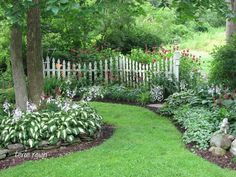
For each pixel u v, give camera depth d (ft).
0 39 39.86
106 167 18.47
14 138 21.29
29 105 23.81
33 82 26.84
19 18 18.48
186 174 17.58
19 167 18.93
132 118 29.84
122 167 18.39
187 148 21.99
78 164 18.99
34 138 21.36
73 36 43.04
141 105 35.78
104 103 36.76
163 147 21.81
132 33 61.41
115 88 39.78
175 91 36.86
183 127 26.22
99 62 43.68
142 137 23.90
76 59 45.34
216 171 18.07
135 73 41.22
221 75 33.60
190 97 30.71
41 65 27.09
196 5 24.07
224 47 33.88
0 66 45.62
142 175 17.43
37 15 26.35
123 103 37.37
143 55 43.19
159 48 58.39
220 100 27.14
